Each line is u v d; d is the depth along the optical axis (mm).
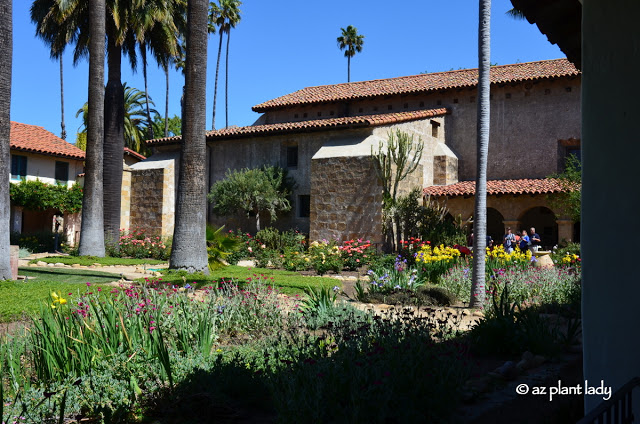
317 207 21875
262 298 7984
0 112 12695
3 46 12766
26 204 27281
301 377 4102
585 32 3221
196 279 12469
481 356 6609
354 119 22406
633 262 2850
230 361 5277
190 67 14641
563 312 9570
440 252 14406
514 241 19766
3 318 7457
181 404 4363
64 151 30203
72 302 6609
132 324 5469
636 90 2840
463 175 26094
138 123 52625
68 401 4246
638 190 2816
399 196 21266
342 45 59000
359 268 17484
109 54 24125
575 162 23312
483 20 10523
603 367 3045
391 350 4480
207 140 25922
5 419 3834
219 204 23875
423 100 26906
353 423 3598
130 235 24453
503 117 25672
